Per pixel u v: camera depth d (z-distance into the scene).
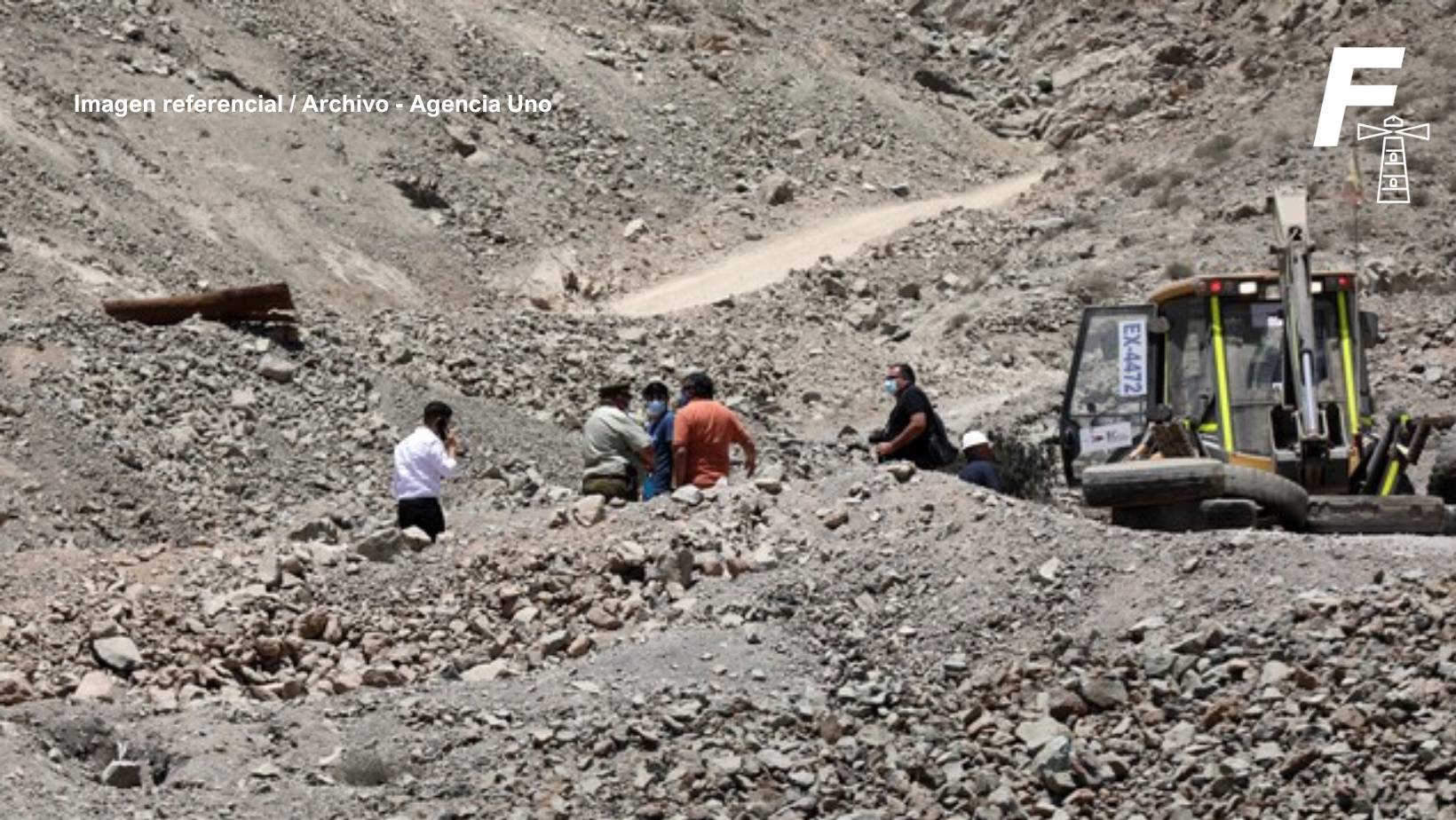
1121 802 23.25
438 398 57.09
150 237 92.25
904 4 167.38
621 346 68.94
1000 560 28.56
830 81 143.25
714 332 74.31
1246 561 27.00
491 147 123.06
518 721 25.66
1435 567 26.14
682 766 24.02
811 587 29.02
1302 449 31.67
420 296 104.62
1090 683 24.84
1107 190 103.25
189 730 25.84
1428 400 58.28
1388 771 22.36
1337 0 139.25
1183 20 152.25
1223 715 23.94
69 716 26.06
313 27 124.31
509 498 48.56
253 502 49.62
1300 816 22.14
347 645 29.28
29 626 28.78
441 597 30.03
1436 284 75.44
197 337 56.00
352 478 51.94
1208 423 33.09
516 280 110.00
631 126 132.00
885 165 134.50
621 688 26.33
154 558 31.11
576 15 143.00
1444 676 23.44
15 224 85.06
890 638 27.52
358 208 108.94
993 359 77.56
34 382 51.41
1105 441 35.28
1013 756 24.19
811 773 23.97
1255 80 140.25
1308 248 31.73
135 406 51.81
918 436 34.28
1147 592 26.95
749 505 31.44
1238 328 33.16
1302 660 24.50
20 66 102.19
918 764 24.06
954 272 94.56
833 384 71.25
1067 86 150.00
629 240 119.12
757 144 134.75
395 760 24.84
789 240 120.94
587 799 23.58
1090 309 36.00
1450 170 88.56
